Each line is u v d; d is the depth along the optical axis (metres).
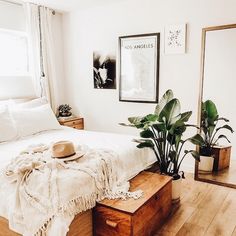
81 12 4.04
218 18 2.95
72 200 1.64
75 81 4.34
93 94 4.17
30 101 3.49
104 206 1.83
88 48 4.07
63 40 4.33
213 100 3.09
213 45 3.00
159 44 3.39
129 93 3.76
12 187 1.74
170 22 3.27
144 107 3.69
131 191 2.05
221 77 3.01
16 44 3.75
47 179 1.68
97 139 2.83
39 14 3.79
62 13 4.22
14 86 3.63
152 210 2.03
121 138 2.89
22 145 2.58
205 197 2.74
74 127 4.10
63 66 4.41
